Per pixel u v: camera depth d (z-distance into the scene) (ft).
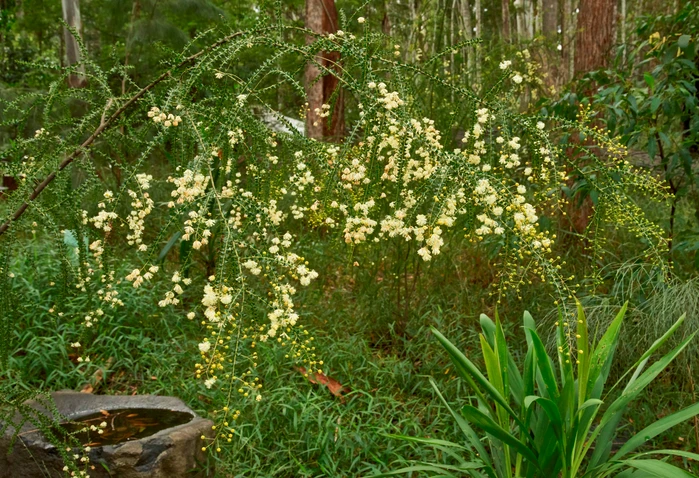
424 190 5.18
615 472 8.52
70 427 8.18
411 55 14.98
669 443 9.87
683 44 10.98
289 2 33.06
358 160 5.03
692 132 10.98
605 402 10.52
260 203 4.79
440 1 15.64
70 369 10.76
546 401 6.07
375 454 9.04
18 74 35.22
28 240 13.71
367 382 10.64
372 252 12.56
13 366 10.10
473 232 5.13
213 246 12.39
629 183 5.94
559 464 6.93
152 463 7.48
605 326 10.53
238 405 9.37
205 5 22.24
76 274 5.11
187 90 4.98
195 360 10.97
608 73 12.41
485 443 9.55
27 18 34.32
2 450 7.72
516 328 12.55
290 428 9.41
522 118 5.39
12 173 5.01
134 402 9.08
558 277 4.87
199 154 4.79
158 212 15.35
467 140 5.52
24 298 11.22
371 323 13.09
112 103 5.59
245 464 8.62
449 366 11.36
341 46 5.11
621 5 40.27
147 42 19.77
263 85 16.08
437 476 6.95
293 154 5.40
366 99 5.01
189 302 13.24
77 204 5.19
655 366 6.76
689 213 15.84
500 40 16.81
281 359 10.91
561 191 11.00
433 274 14.16
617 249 13.94
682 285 10.16
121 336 11.10
